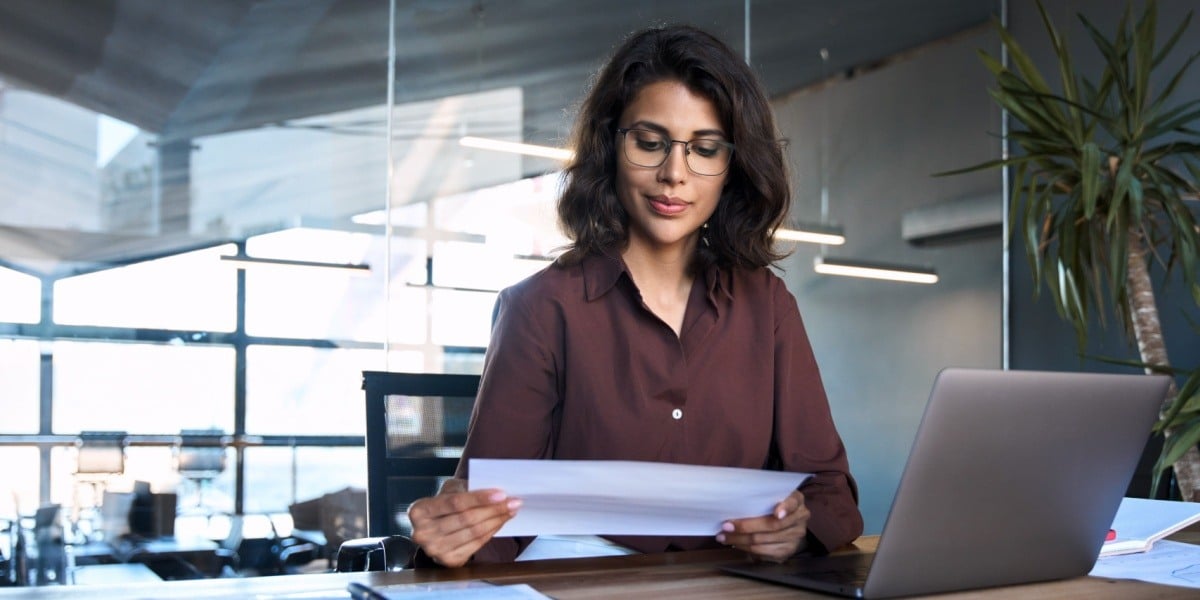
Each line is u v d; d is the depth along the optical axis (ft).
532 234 12.27
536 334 4.10
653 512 3.07
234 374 10.73
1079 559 3.13
